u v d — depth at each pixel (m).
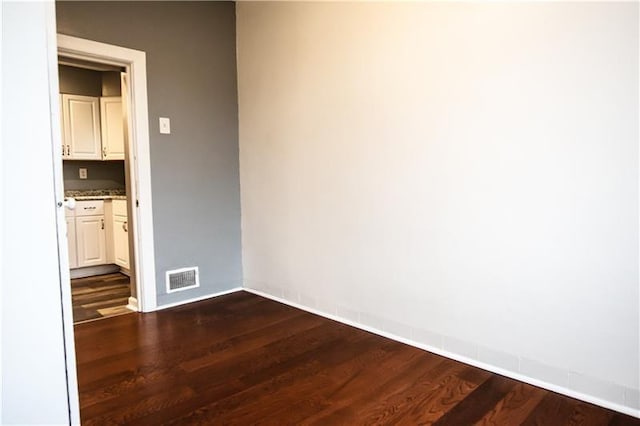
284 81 3.19
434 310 2.42
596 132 1.78
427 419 1.77
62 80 4.40
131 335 2.70
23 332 1.07
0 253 1.03
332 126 2.87
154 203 3.15
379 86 2.57
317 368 2.24
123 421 1.76
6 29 1.02
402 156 2.49
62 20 2.64
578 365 1.91
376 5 2.54
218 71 3.48
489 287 2.18
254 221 3.59
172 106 3.21
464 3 2.15
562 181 1.89
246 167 3.61
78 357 2.37
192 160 3.36
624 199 1.73
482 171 2.15
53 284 1.12
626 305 1.76
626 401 1.79
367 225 2.72
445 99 2.26
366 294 2.78
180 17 3.21
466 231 2.24
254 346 2.53
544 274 1.98
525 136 1.98
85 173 4.77
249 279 3.70
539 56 1.92
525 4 1.95
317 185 3.02
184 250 3.35
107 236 4.45
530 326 2.04
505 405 1.87
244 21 3.49
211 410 1.84
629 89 1.69
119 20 2.89
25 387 1.08
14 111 1.04
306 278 3.18
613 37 1.72
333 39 2.81
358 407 1.87
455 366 2.26
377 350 2.47
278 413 1.82
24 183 1.06
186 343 2.57
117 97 4.58
